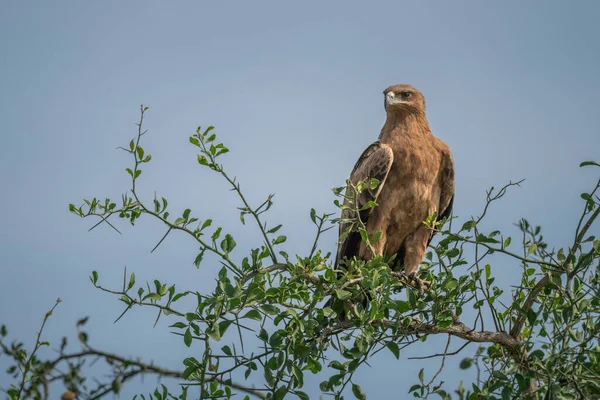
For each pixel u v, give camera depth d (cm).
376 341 1005
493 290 1109
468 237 1073
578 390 941
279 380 937
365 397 979
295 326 959
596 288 1002
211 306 930
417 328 1081
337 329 1055
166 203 1007
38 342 970
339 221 1043
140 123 1010
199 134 1005
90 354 947
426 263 1260
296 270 1022
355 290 1061
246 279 989
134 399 981
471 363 926
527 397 961
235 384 990
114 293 934
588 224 1023
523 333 1107
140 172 1002
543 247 1071
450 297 1071
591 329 978
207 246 985
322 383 992
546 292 1057
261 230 1016
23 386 948
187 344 914
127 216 1011
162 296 941
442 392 1012
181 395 961
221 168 1005
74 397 920
